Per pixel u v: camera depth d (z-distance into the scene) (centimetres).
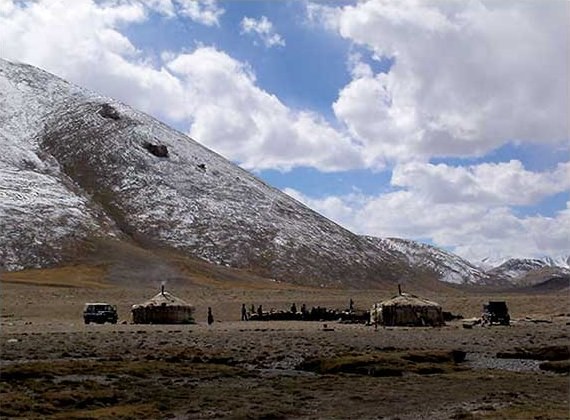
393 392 3070
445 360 4291
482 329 7219
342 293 16275
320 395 3020
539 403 2706
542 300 11912
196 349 4894
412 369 3788
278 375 3725
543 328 7300
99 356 4606
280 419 2530
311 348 5084
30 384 3231
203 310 11606
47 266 18550
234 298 13712
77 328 7731
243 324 8856
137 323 9188
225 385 3334
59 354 4672
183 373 3712
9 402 2712
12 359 4406
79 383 3269
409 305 8269
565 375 3622
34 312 10781
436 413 2561
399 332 6831
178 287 16488
